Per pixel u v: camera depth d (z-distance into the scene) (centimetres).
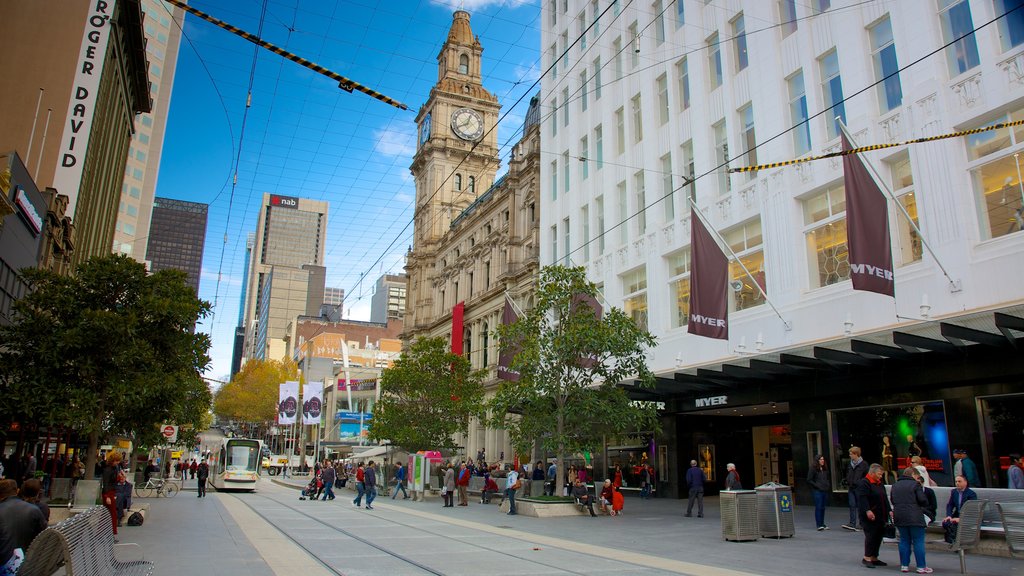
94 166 3534
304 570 994
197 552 1176
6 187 1794
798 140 2267
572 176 3641
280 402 6206
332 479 2992
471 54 6850
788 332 2178
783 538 1395
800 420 2117
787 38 2352
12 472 2161
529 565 1058
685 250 2747
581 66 3669
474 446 4947
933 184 1798
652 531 1577
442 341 3844
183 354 1759
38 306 1627
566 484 2608
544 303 2291
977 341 1493
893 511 1008
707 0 2758
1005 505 1081
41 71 3225
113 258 1706
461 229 5578
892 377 1820
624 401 2166
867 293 1942
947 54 1838
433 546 1298
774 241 2288
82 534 640
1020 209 1616
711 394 2441
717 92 2639
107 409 1734
